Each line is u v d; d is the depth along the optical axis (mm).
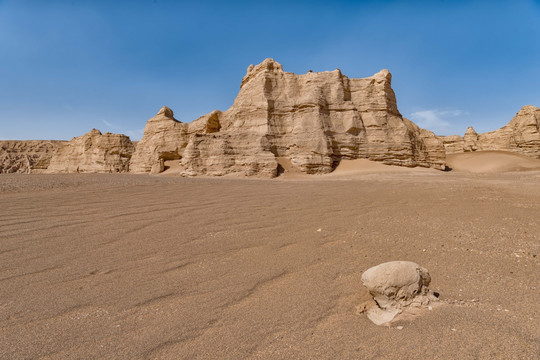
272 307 2836
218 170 36750
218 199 9219
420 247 4594
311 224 6055
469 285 3305
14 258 3980
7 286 3168
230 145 38781
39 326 2457
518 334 2346
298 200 9172
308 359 2105
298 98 42906
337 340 2338
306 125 40531
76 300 2898
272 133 40969
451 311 2738
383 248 4578
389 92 45188
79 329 2428
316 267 3848
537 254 4137
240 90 49312
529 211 6906
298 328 2494
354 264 3951
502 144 64562
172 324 2520
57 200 8273
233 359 2102
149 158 53594
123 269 3689
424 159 46250
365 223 6145
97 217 6402
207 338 2338
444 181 17844
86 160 61688
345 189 12734
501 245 4566
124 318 2598
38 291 3070
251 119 43031
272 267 3828
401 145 42562
